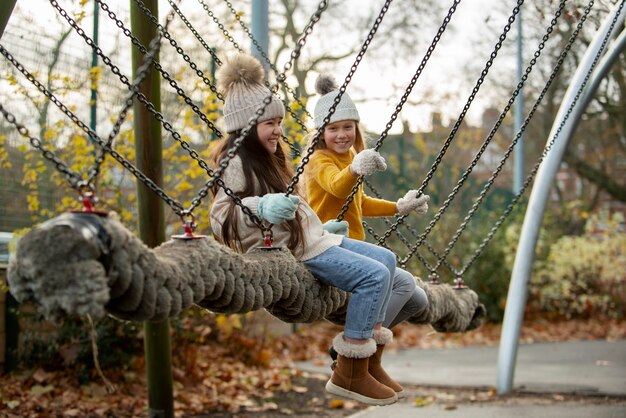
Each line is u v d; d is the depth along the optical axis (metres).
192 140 7.74
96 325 6.69
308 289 3.03
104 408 6.07
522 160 14.31
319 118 3.65
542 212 7.39
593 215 14.54
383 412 6.43
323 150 3.65
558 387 7.26
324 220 3.61
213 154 3.26
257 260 2.84
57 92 6.93
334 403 6.70
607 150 17.17
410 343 11.07
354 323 3.07
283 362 8.84
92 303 2.05
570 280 13.73
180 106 7.84
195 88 6.94
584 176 16.36
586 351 9.92
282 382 7.55
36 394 6.16
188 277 2.45
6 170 6.95
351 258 3.07
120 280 2.20
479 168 23.83
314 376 8.11
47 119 7.09
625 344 10.68
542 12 7.79
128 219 6.89
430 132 17.55
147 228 5.44
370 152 3.21
